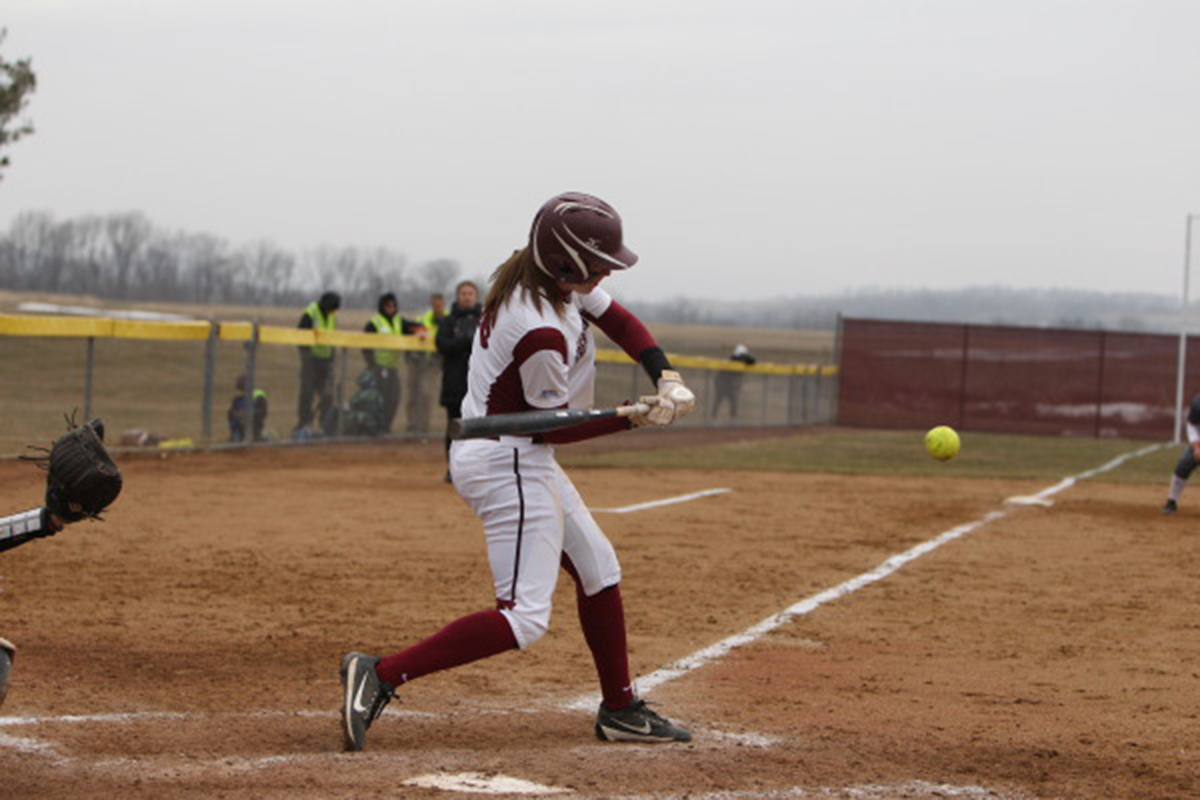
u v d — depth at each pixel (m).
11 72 79.44
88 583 28.42
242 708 18.94
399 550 34.25
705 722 18.78
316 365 66.00
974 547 37.78
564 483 17.44
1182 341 108.12
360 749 16.69
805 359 159.88
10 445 54.09
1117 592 30.95
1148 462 78.06
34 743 16.75
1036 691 21.25
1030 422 116.25
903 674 22.28
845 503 48.41
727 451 76.12
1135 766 17.02
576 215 16.34
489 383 16.91
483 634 16.81
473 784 15.37
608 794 15.16
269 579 29.64
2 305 106.19
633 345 17.61
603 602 17.50
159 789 14.93
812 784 15.81
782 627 25.98
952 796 15.52
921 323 117.88
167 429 62.75
